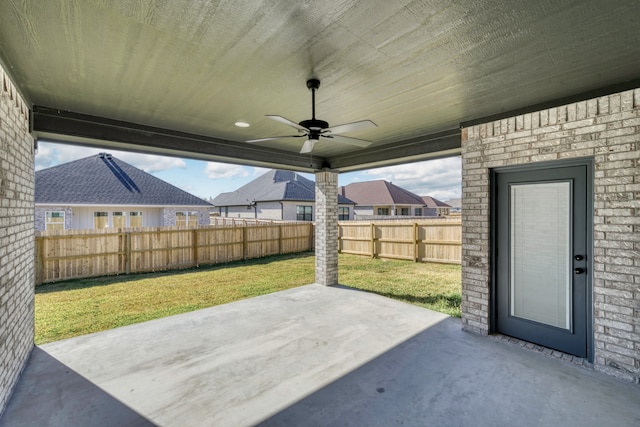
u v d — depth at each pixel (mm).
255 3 1913
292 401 2740
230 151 5531
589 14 2051
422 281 7477
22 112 3199
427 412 2578
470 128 4230
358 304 5492
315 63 2705
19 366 3129
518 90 3322
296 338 4047
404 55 2570
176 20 2086
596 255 3172
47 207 12789
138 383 3023
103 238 8391
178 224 16109
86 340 4004
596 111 3164
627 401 2688
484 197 4070
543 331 3725
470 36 2311
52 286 7250
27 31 2199
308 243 13648
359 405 2678
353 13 2016
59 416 2545
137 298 6211
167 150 4996
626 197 2986
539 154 3572
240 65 2734
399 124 4543
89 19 2066
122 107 3766
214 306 5391
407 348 3727
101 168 15500
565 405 2645
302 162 6691
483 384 2967
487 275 4047
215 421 2492
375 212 25672
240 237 11078
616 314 3057
